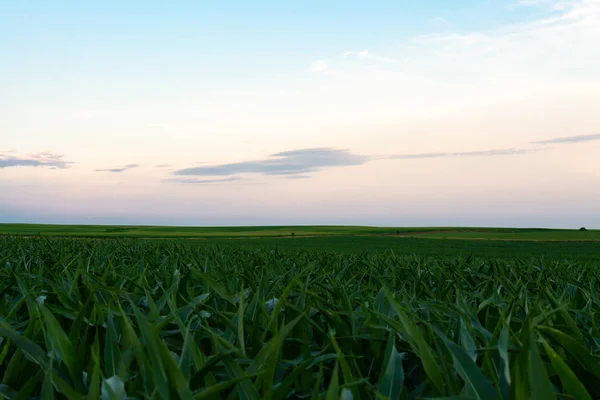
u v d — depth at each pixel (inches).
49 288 147.5
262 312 106.0
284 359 93.0
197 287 163.2
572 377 54.7
